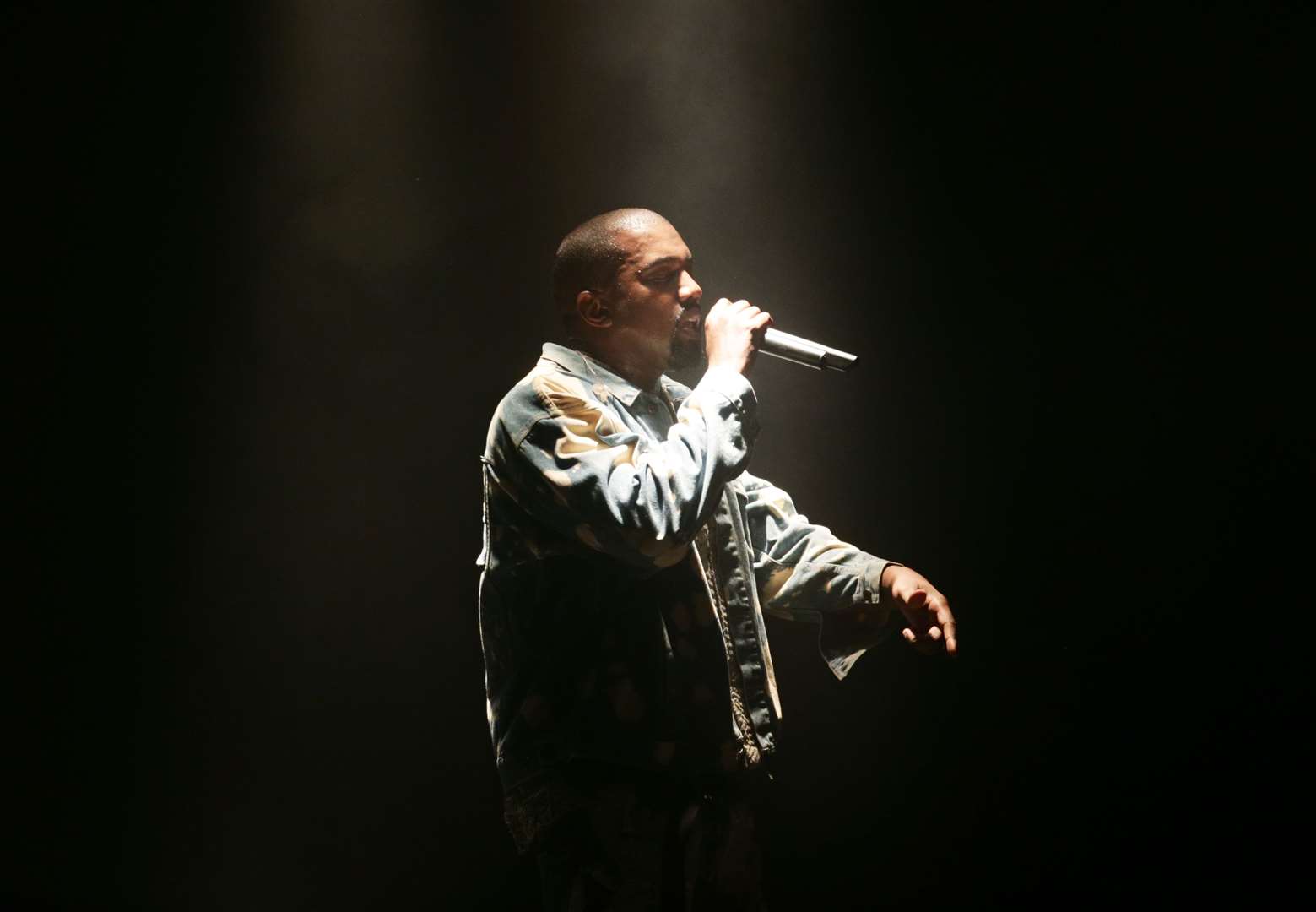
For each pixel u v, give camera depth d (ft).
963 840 22.36
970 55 22.81
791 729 23.15
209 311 23.82
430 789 23.68
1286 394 21.62
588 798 9.86
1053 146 22.59
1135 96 22.21
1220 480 21.93
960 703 22.68
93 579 23.81
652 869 9.84
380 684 23.91
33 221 23.40
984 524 22.72
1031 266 22.72
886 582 11.14
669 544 9.66
